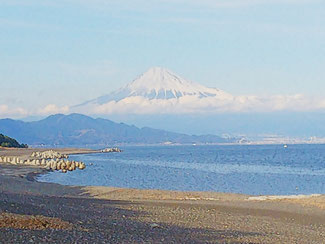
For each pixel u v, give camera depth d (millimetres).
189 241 18453
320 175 72625
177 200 35344
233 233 21297
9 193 32469
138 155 167125
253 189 51844
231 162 114938
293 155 159500
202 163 110125
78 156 151000
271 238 20594
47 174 67000
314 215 28219
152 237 18531
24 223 18469
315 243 19984
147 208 29156
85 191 40906
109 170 82250
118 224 21203
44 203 26891
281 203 32969
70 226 19016
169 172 78625
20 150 157375
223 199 36500
